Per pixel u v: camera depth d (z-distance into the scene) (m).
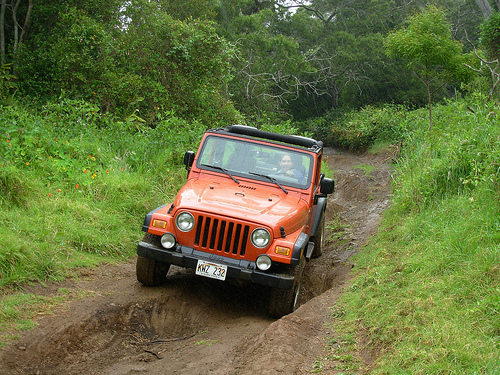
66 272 5.58
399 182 9.33
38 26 14.38
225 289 6.14
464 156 7.39
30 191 7.09
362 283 5.47
